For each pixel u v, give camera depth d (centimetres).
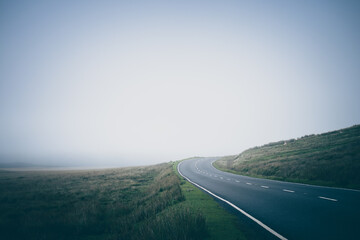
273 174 2266
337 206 847
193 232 595
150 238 604
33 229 888
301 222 669
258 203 998
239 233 605
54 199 1571
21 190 1936
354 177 1439
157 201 1223
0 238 787
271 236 566
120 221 968
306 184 1548
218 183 1898
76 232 879
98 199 1589
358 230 569
